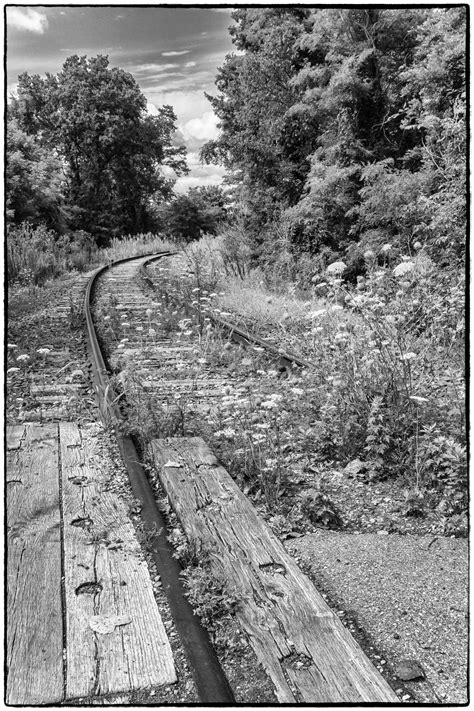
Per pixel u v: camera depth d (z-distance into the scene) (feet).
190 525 11.10
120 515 11.55
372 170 35.27
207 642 8.07
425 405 15.47
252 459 13.91
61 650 8.02
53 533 10.88
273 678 7.47
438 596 9.24
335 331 20.63
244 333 25.98
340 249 40.09
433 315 21.62
